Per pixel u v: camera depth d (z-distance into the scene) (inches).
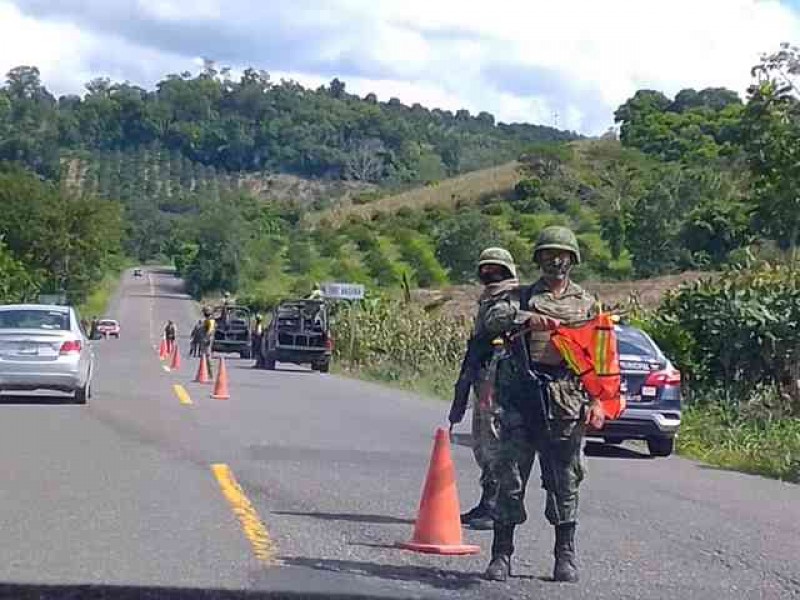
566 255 342.3
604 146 4857.3
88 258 3801.7
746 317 968.9
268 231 5305.1
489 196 4571.9
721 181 3147.1
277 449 649.6
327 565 374.0
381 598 334.3
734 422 872.3
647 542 441.1
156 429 725.9
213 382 1217.4
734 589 372.5
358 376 1587.1
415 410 980.6
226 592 335.0
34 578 343.9
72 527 419.8
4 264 2716.5
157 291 5216.5
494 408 350.0
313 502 486.0
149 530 417.7
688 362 984.3
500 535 357.7
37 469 550.0
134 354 2148.1
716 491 592.4
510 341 344.5
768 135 1147.9
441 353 1601.9
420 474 575.2
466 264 3631.9
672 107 5275.6
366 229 4650.6
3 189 3651.6
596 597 348.8
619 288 2151.8
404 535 424.8
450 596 341.7
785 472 670.5
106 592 331.9
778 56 1143.0
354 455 639.8
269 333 1724.9
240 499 483.8
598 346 339.0
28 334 863.7
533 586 356.8
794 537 469.1
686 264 2910.9
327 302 1887.3
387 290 3122.5
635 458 725.9
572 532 360.8
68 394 969.5
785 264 1086.4
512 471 350.9
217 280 4859.7
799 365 968.9
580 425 342.3
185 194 7559.1
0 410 822.5
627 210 3400.6
